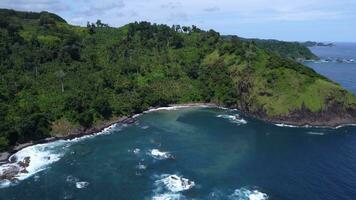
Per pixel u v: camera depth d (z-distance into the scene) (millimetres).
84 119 163375
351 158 133875
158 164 127250
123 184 111688
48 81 187375
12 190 107875
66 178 115875
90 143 149375
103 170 122000
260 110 190750
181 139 154750
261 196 104312
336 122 180500
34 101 167875
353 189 108375
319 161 131000
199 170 122625
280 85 193750
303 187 110062
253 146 147250
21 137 146125
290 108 183625
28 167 124438
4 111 151000
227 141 152875
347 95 190125
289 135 162500
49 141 150625
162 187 109750
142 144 147875
